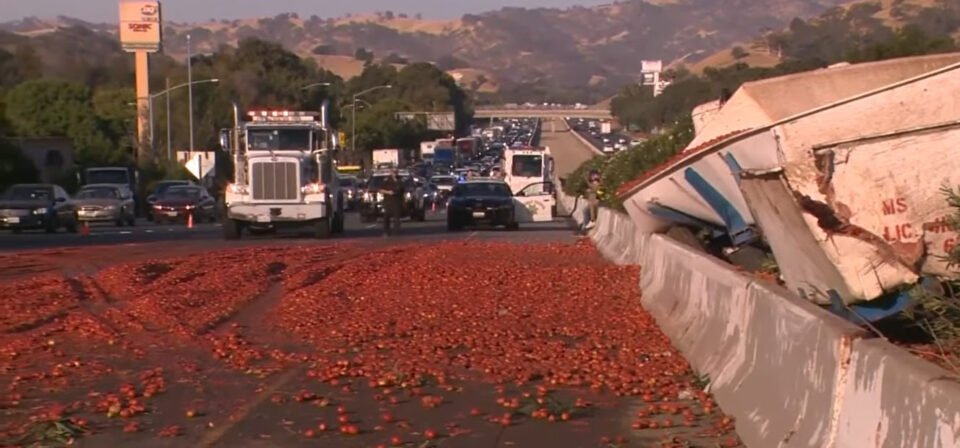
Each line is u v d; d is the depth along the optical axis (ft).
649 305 59.16
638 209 64.75
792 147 44.04
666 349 47.80
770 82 51.83
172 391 40.65
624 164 115.75
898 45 103.91
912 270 40.04
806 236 41.57
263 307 63.46
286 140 126.93
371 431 34.83
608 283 73.26
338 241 121.19
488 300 65.26
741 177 45.52
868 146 40.63
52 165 239.50
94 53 652.48
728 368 37.52
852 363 26.04
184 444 33.40
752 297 36.45
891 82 49.70
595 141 453.58
